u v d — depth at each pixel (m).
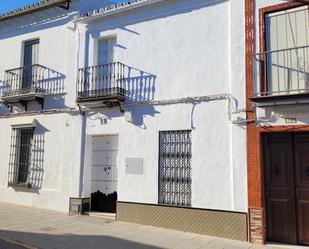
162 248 7.41
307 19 7.93
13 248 7.10
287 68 8.02
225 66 8.87
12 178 12.65
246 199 8.17
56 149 11.73
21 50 13.31
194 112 9.18
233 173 8.41
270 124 8.06
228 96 8.69
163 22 9.99
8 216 10.28
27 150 12.55
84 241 7.80
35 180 12.06
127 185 10.04
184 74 9.46
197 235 8.56
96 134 10.92
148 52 10.15
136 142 10.05
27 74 12.97
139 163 9.91
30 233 8.35
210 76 9.05
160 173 9.56
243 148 8.35
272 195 8.04
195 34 9.42
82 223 9.62
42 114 12.23
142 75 10.17
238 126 8.47
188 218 8.89
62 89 11.91
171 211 9.17
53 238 7.96
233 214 8.28
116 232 8.70
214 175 8.69
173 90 9.59
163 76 9.80
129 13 10.62
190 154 9.16
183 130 9.33
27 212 10.97
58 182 11.52
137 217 9.70
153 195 9.55
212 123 8.88
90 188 11.16
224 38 8.97
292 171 7.87
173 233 8.71
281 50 7.77
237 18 8.79
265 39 8.38
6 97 12.76
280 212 7.93
